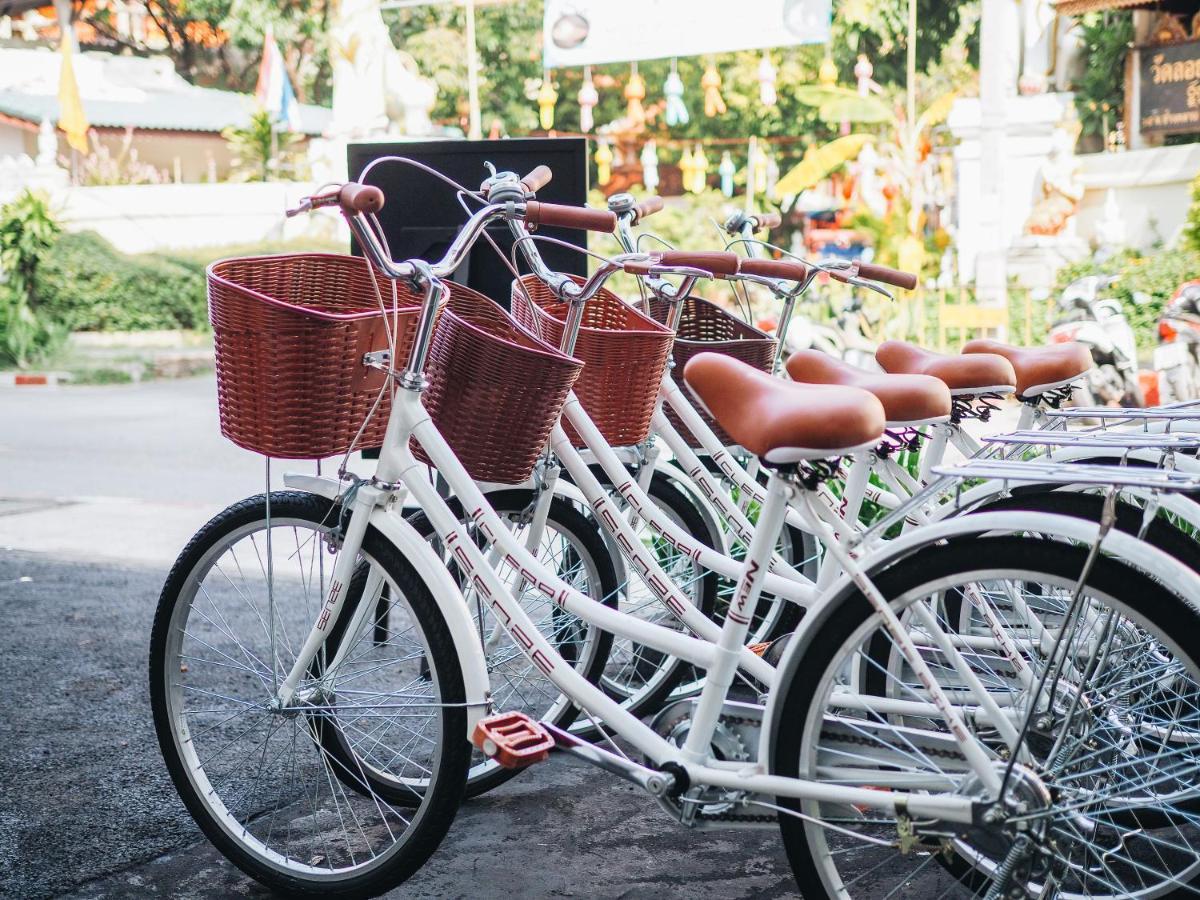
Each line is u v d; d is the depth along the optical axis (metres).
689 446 3.46
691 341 3.42
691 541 2.81
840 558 2.05
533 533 2.93
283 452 2.39
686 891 2.56
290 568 5.26
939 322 9.63
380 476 2.42
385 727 2.94
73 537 6.01
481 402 2.45
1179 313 8.34
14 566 5.38
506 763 2.21
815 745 2.10
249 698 3.60
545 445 2.69
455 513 3.04
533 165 3.85
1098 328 8.68
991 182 9.39
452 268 2.40
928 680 1.99
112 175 13.90
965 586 2.48
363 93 12.39
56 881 2.57
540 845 2.78
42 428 10.04
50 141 13.80
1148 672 2.29
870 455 2.62
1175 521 2.94
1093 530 1.88
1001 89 9.30
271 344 2.31
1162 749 2.22
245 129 13.54
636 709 3.41
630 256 2.61
